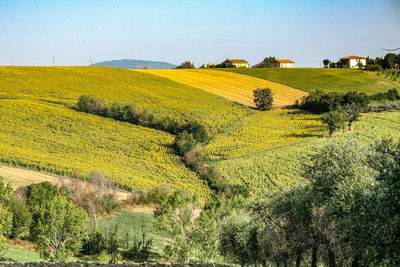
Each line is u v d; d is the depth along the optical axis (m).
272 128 102.19
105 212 61.94
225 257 36.09
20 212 49.00
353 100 106.81
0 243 33.44
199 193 70.62
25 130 96.88
